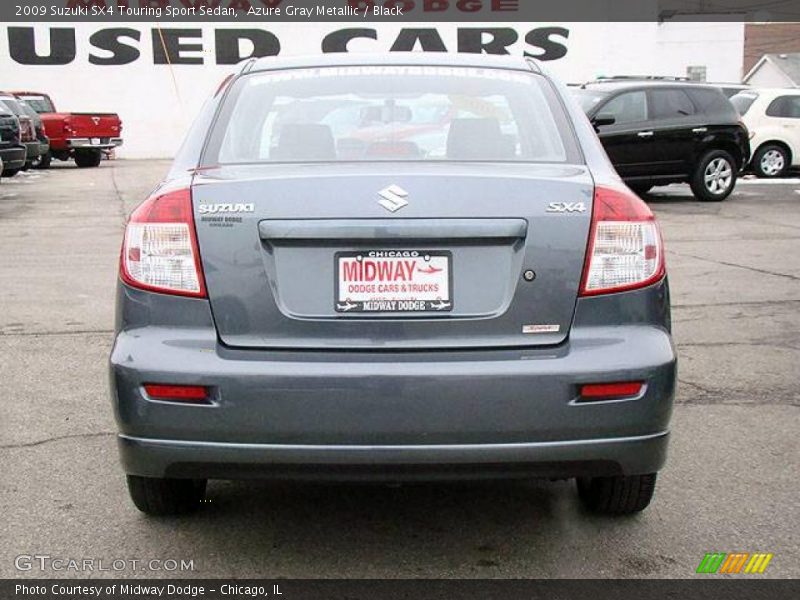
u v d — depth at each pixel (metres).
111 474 3.88
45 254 9.73
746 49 56.16
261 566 3.12
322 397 2.73
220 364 2.77
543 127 3.43
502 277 2.85
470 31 33.75
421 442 2.75
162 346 2.82
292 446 2.76
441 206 2.83
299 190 2.85
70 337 6.18
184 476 2.86
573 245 2.86
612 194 2.94
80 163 25.39
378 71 3.71
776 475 3.89
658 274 2.96
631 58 34.72
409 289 2.83
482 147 3.33
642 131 14.09
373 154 3.31
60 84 32.53
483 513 3.56
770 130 19.03
